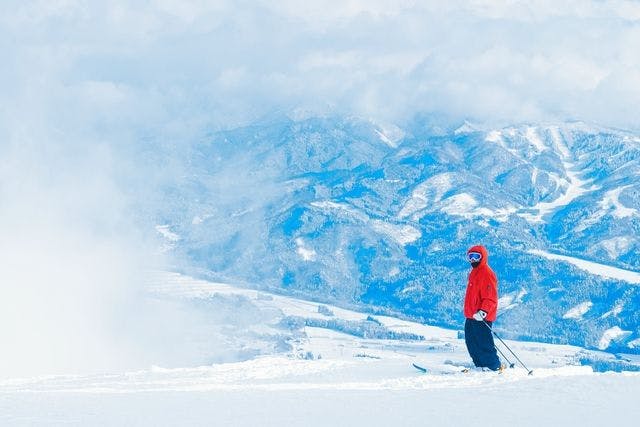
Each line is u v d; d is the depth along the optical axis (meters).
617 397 11.90
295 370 18.73
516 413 10.61
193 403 12.18
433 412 10.87
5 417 10.61
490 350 16.47
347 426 9.85
